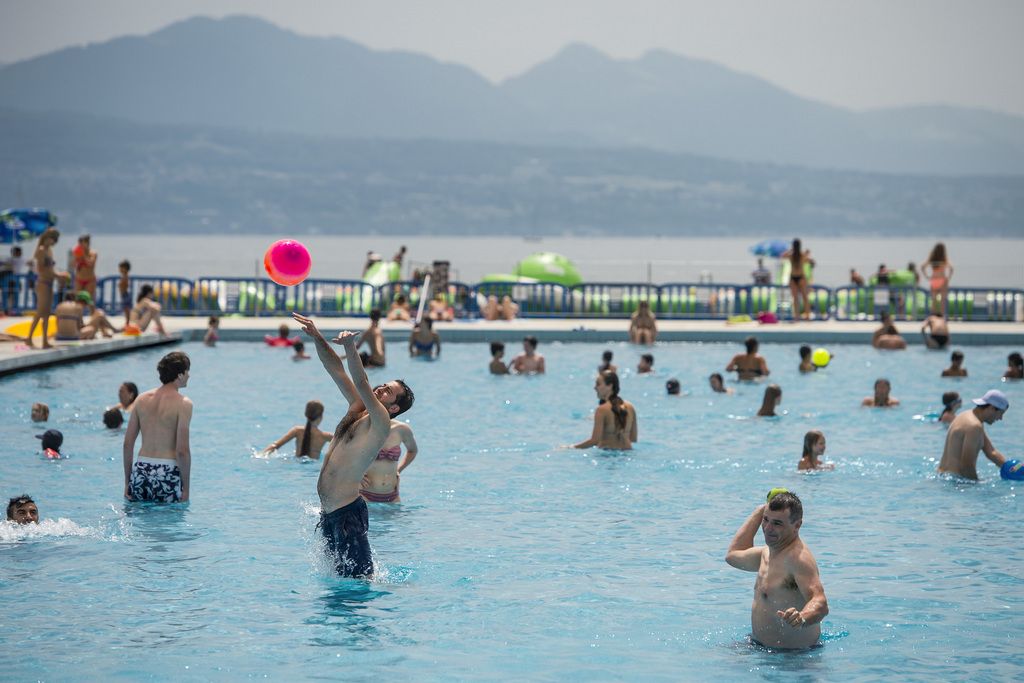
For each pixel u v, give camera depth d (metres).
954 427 14.62
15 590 9.48
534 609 9.20
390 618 8.93
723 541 11.39
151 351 29.05
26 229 42.41
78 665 7.81
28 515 11.44
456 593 9.60
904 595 9.64
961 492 13.76
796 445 17.06
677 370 26.84
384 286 38.88
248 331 32.28
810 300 40.72
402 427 13.11
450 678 7.66
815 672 7.84
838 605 9.37
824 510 12.82
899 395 22.84
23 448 15.75
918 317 39.59
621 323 37.22
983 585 9.93
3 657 7.95
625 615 9.05
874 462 15.64
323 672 7.75
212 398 21.50
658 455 16.20
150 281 37.44
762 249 50.97
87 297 28.84
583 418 19.69
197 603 9.21
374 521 12.14
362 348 29.47
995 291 39.47
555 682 7.62
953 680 7.71
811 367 26.61
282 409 20.22
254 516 12.10
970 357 30.19
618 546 11.19
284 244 9.25
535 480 14.38
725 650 8.27
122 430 17.30
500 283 39.38
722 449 16.69
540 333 33.50
